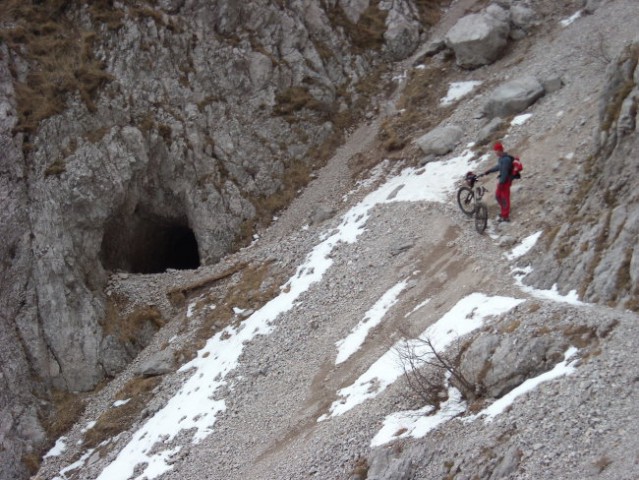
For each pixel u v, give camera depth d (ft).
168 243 107.45
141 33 101.91
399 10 117.08
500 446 40.40
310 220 91.61
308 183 100.32
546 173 68.95
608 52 83.66
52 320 84.99
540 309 47.70
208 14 106.73
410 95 101.86
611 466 35.60
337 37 112.88
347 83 110.11
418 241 71.15
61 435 79.25
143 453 69.15
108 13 102.06
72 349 84.43
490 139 81.71
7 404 80.43
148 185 97.96
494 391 44.98
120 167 94.02
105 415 77.97
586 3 99.76
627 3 94.02
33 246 86.84
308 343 68.90
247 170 100.73
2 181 88.79
